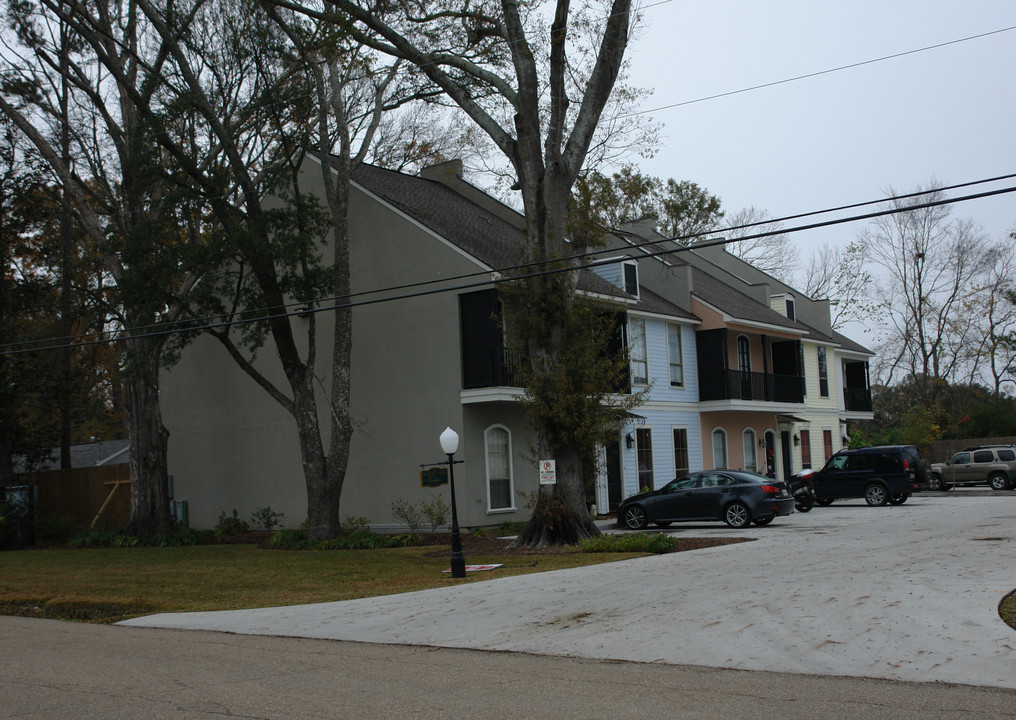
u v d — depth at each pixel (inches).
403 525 984.3
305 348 1096.2
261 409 1125.7
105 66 1011.3
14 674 361.1
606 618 421.4
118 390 1811.0
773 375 1411.2
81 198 1048.8
